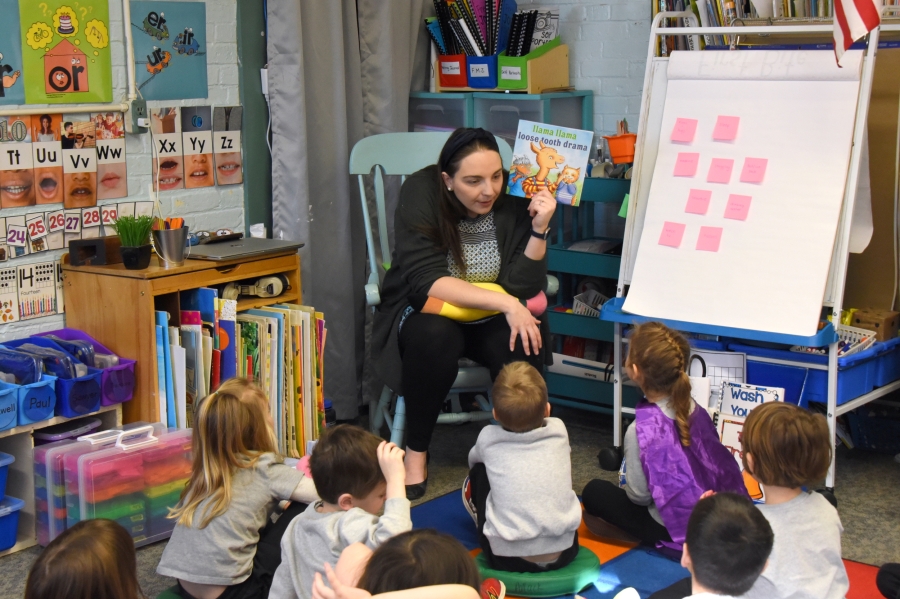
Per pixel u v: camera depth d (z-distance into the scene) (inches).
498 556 92.4
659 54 142.3
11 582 96.2
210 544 83.5
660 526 99.4
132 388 110.0
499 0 146.5
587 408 139.8
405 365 115.3
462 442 135.9
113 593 62.2
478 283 118.9
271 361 116.0
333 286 140.9
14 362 102.0
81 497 98.4
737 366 115.2
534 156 119.3
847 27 100.0
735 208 114.3
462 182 112.2
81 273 112.7
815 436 76.2
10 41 107.2
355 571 61.3
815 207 110.0
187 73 126.0
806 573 73.9
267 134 136.8
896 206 122.3
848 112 109.7
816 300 107.7
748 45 129.6
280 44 130.9
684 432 97.7
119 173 119.9
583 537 105.2
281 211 135.9
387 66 144.2
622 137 134.4
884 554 100.8
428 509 112.2
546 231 115.7
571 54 156.5
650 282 117.6
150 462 103.4
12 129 108.3
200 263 112.8
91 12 114.4
